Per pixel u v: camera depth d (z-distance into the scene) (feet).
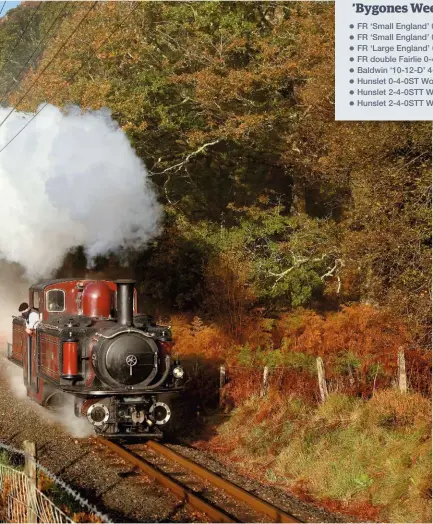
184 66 81.71
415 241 51.47
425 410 43.16
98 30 80.48
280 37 75.56
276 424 46.24
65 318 46.37
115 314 46.78
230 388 55.26
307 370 54.95
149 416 43.09
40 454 41.63
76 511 30.60
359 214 54.54
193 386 59.41
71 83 81.51
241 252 81.15
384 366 52.80
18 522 28.48
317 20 69.87
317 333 69.05
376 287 54.90
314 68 67.26
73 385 42.96
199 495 34.40
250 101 76.84
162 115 79.36
